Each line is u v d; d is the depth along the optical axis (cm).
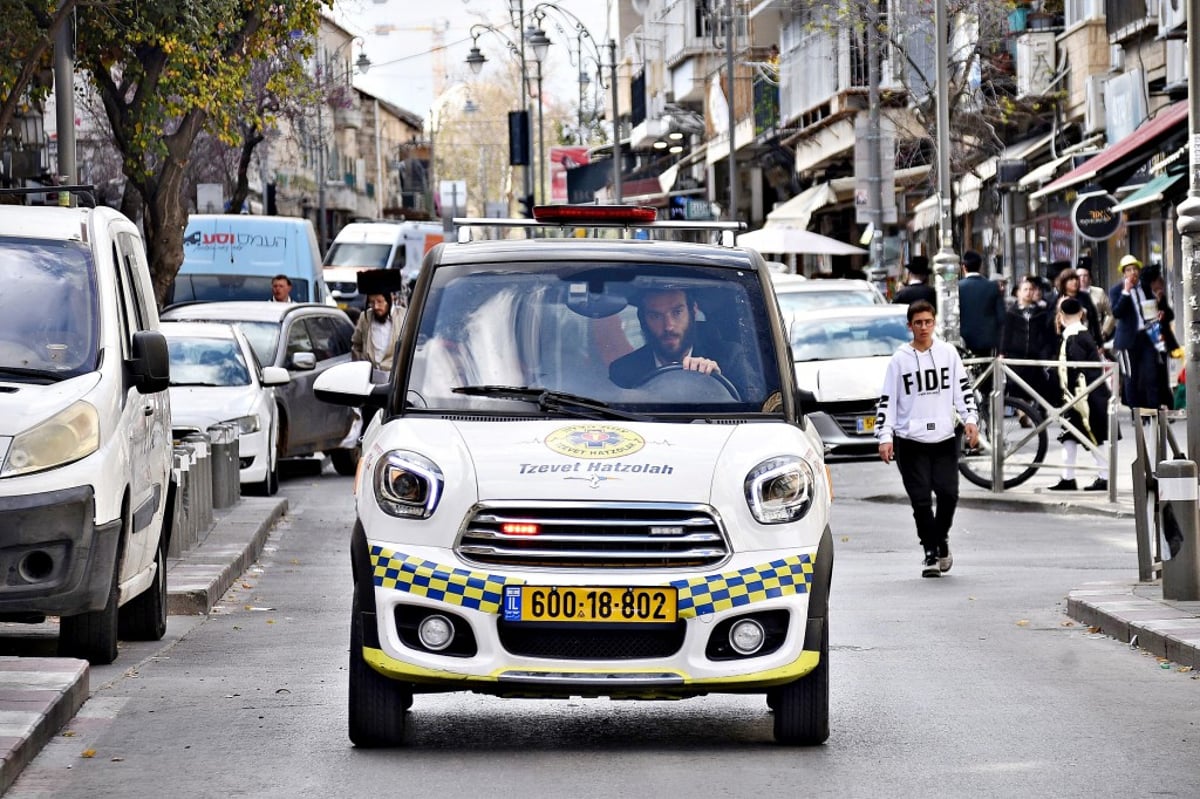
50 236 1819
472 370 1440
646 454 1345
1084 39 6212
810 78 8381
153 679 1723
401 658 1316
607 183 13000
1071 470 3544
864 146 5881
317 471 4472
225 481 3309
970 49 6681
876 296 4900
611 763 1341
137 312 1930
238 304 4309
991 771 1312
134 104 4500
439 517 1323
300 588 2464
